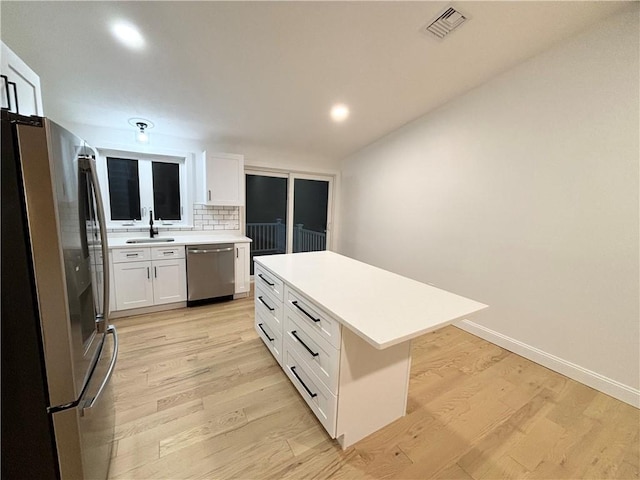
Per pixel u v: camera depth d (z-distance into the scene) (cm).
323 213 496
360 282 177
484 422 164
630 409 177
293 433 152
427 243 327
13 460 92
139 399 175
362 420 147
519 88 231
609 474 134
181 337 255
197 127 322
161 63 212
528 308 233
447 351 245
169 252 305
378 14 176
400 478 130
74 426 98
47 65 203
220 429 153
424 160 324
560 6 174
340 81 247
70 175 101
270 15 174
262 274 231
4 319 86
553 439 153
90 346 117
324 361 142
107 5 161
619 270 185
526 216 232
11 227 84
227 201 356
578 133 199
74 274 100
